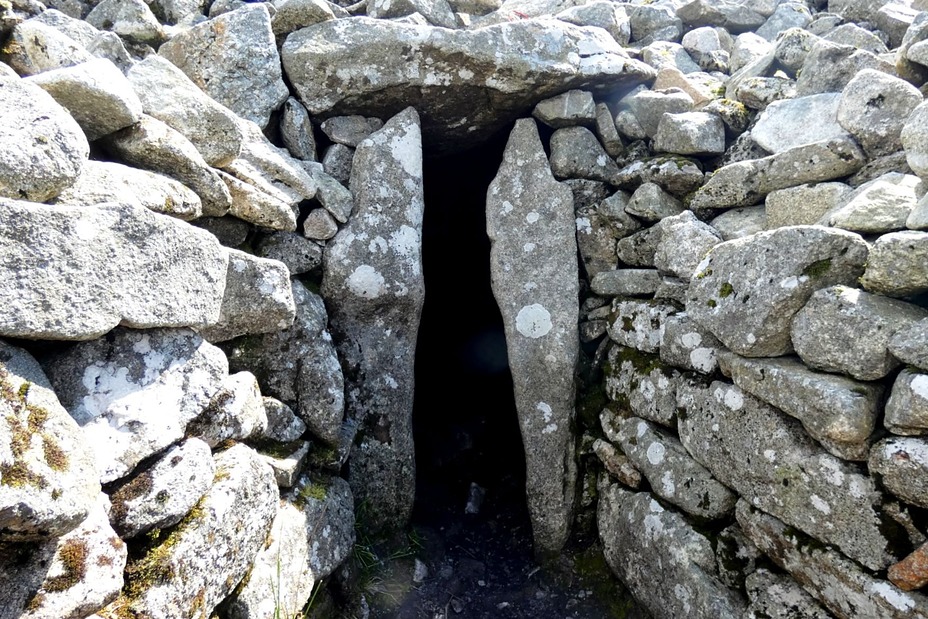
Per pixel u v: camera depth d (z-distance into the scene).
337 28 2.86
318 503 2.39
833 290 1.89
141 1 2.98
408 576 2.86
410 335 2.94
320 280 2.79
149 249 1.56
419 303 2.93
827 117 2.60
